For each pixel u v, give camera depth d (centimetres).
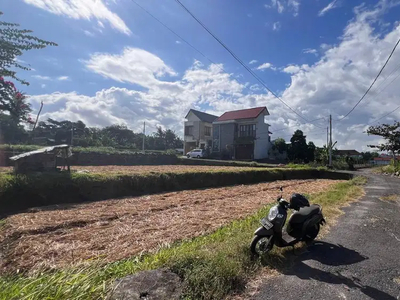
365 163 5300
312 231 530
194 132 4569
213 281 324
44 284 262
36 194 898
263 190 1404
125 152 2884
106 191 1084
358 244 518
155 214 773
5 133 2334
